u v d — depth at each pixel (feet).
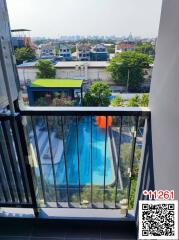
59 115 5.14
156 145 4.63
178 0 3.51
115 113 5.08
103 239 6.11
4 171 5.88
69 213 6.61
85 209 6.75
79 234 6.27
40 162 6.19
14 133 5.27
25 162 5.67
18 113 5.01
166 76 4.03
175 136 3.62
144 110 5.05
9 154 5.59
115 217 6.49
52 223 6.51
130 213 6.60
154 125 4.75
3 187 6.12
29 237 6.22
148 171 5.24
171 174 3.82
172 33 3.76
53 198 6.84
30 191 6.11
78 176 6.43
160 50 4.37
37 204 6.48
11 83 4.77
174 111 3.66
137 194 6.20
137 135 5.65
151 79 4.91
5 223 6.58
